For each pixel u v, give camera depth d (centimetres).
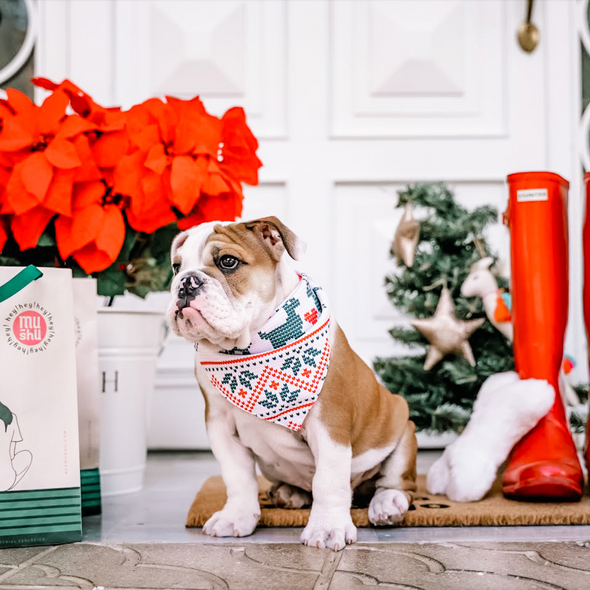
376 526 152
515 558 124
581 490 169
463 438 180
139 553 130
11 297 135
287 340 140
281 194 281
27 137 157
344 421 141
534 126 280
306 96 280
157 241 187
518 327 185
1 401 134
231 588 109
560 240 186
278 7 281
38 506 136
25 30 283
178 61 281
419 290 225
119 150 166
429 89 280
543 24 279
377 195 280
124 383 193
